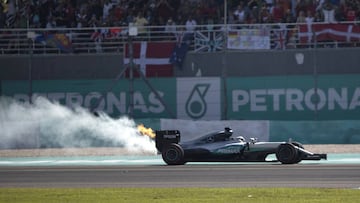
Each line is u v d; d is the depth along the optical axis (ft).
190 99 352.28
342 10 381.81
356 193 152.15
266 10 385.09
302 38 353.72
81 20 397.80
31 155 303.07
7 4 408.46
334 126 318.45
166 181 186.80
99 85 357.20
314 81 341.62
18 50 365.81
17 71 360.28
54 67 359.46
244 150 239.50
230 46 352.69
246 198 147.54
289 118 347.15
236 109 350.02
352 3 384.06
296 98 346.95
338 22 352.90
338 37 351.67
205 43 359.66
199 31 353.31
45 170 230.27
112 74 357.61
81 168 235.81
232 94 350.23
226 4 377.91
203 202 142.82
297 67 347.56
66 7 401.29
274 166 225.35
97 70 358.23
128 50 355.56
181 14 393.50
